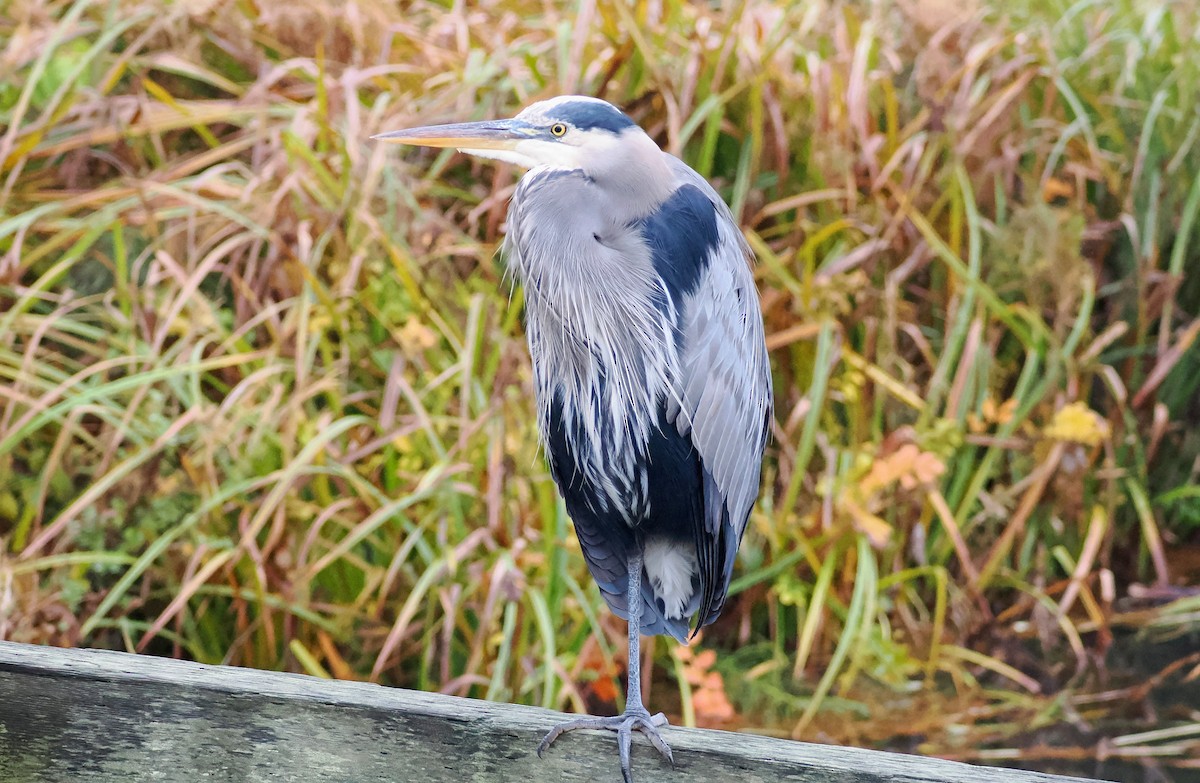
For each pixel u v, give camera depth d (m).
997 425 9.38
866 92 9.37
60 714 3.57
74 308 8.24
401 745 3.57
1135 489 9.46
